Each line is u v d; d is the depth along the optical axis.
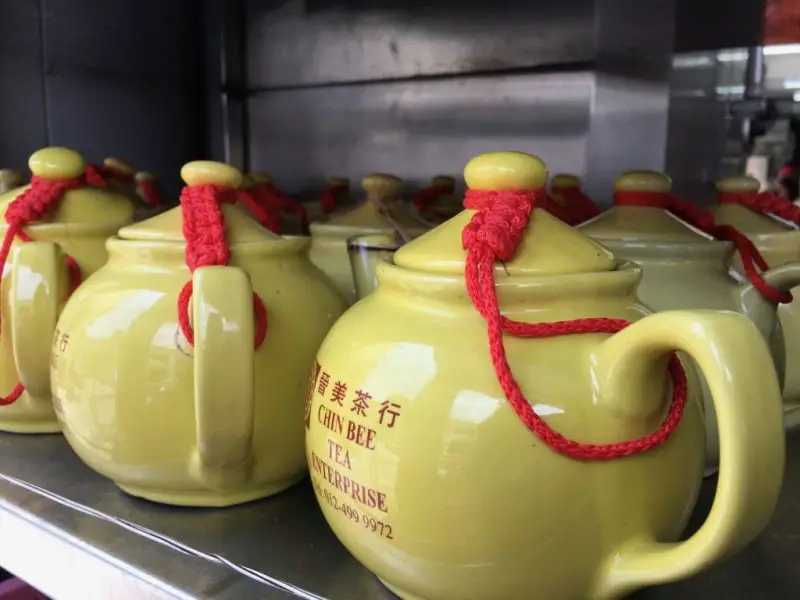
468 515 0.35
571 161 1.04
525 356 0.36
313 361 0.51
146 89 1.13
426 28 1.12
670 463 0.37
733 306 0.52
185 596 0.42
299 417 0.51
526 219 0.39
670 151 0.98
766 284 0.52
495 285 0.37
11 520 0.52
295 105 1.24
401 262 0.41
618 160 1.01
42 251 0.55
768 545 0.48
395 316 0.40
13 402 0.61
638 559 0.36
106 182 0.78
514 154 0.41
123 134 1.10
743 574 0.44
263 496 0.54
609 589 0.36
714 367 0.30
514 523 0.35
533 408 0.35
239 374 0.43
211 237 0.48
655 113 0.98
